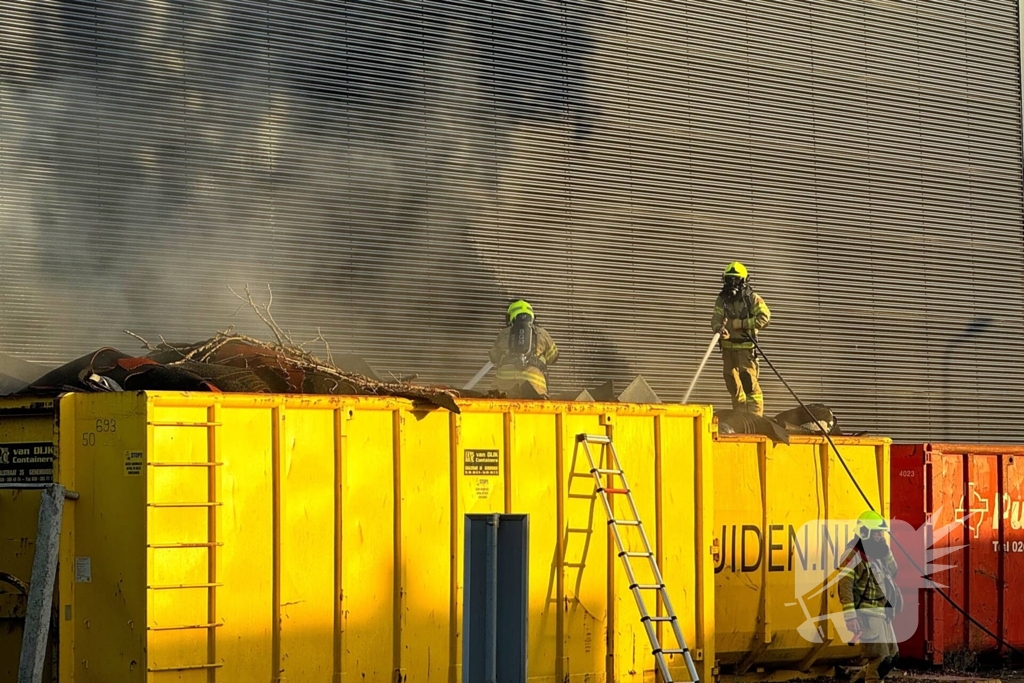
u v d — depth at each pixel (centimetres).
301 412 822
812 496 1189
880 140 2394
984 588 1359
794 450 1184
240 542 786
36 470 820
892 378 2366
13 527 824
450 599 878
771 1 2289
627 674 960
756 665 1177
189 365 858
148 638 740
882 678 1138
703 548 1023
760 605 1145
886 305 2370
